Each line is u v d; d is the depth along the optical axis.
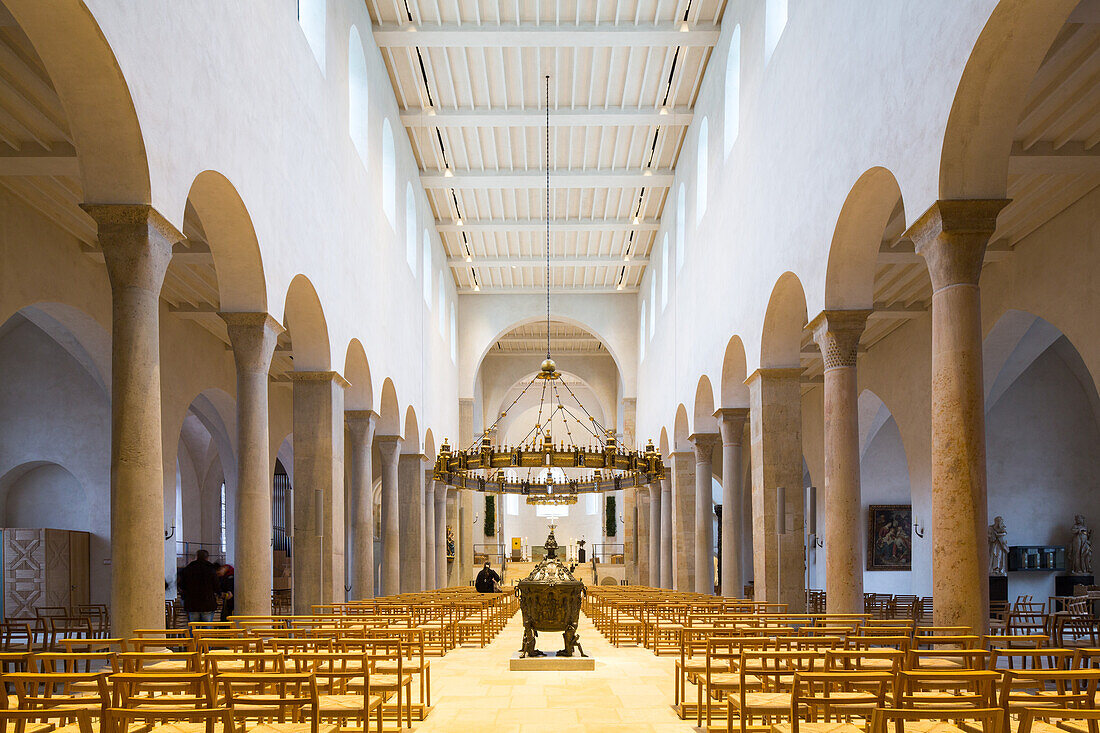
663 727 8.56
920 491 23.31
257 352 13.75
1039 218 17.17
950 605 9.54
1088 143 14.30
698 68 24.00
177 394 22.34
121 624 9.55
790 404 17.58
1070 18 11.20
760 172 17.77
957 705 6.13
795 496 17.42
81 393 22.39
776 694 7.57
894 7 10.95
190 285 20.50
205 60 11.35
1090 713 4.92
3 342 22.47
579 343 47.59
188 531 31.50
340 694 7.79
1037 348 21.84
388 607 15.07
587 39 22.00
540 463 19.75
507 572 48.97
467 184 30.02
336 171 18.19
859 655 6.57
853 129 12.39
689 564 29.55
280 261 14.45
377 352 22.23
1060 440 25.12
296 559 17.30
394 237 24.69
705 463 25.81
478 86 24.92
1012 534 24.89
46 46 8.73
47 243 16.66
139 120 9.45
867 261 13.47
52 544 21.20
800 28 14.98
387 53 23.06
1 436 22.23
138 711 5.20
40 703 5.66
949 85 9.45
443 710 9.49
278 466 38.03
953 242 9.80
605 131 27.31
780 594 17.23
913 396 23.42
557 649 15.70
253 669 7.95
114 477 9.71
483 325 40.81
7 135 13.61
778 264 16.36
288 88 14.97
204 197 12.41
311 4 17.12
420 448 29.77
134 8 9.35
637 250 36.56
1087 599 19.08
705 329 23.92
